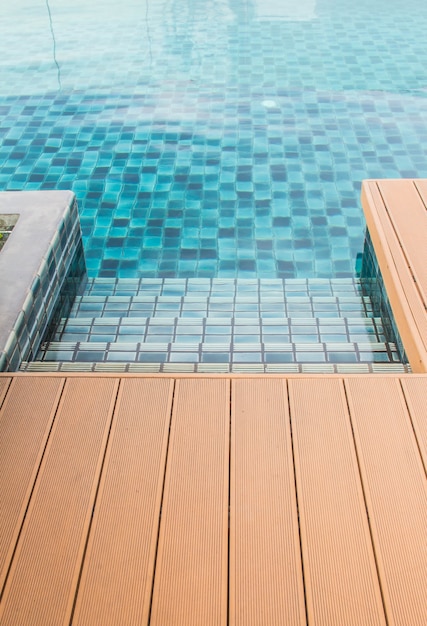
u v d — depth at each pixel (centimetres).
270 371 275
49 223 315
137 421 207
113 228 447
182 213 461
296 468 190
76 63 699
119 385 220
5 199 335
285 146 535
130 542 170
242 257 419
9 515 178
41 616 154
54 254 310
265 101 607
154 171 508
